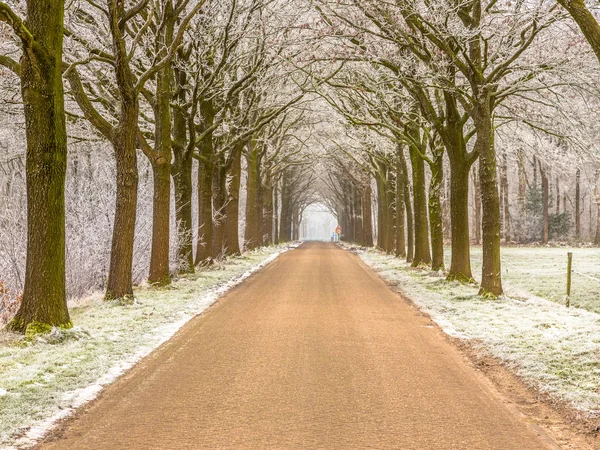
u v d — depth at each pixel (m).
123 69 14.57
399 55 19.06
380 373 8.16
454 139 20.19
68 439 5.46
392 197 40.59
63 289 10.98
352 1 17.80
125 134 15.54
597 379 7.59
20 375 7.61
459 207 20.47
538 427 5.91
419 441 5.46
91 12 18.64
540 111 20.05
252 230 43.50
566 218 62.09
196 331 11.48
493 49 17.81
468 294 17.27
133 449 5.20
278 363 8.73
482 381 7.81
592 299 18.03
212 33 21.81
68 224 19.86
